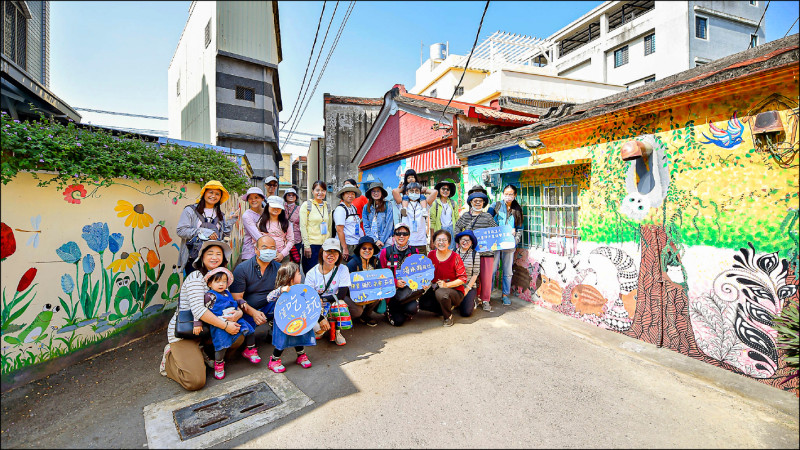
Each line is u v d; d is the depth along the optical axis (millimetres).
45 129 3193
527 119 7695
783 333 2664
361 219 5469
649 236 3629
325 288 3957
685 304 3365
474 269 4742
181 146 5098
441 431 2490
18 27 6305
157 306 4355
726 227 3047
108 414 2727
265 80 10758
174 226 4652
